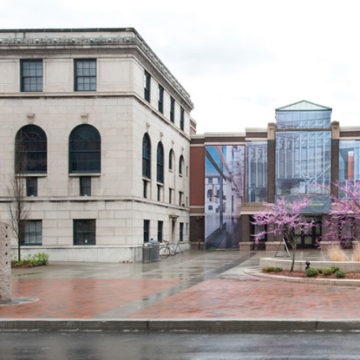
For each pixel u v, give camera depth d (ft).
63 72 115.65
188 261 113.29
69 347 32.30
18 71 115.96
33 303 47.96
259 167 167.94
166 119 144.66
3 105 115.85
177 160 160.35
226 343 32.68
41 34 116.98
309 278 63.46
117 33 116.16
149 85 129.90
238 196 168.86
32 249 113.91
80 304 47.14
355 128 164.76
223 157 171.22
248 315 39.60
